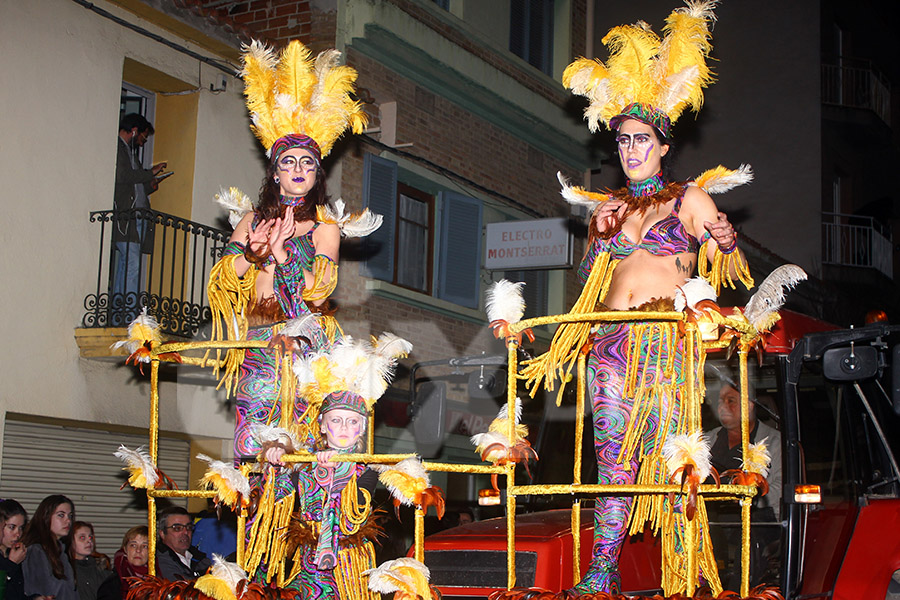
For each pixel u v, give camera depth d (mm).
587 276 4660
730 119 19172
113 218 10344
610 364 4473
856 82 20938
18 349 9523
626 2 19016
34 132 9836
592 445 6293
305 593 4680
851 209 20547
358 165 12719
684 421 4305
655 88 4660
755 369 5840
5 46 9648
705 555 4281
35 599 7242
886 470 5828
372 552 4816
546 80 15609
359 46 12734
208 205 11570
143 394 10586
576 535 4539
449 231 14000
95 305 10156
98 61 10484
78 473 10359
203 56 11656
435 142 13844
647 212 4578
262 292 5145
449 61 13633
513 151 15242
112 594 7078
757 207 18844
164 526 8070
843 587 5555
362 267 12625
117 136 10656
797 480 5395
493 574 5195
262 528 4691
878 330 5316
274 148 5148
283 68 5234
